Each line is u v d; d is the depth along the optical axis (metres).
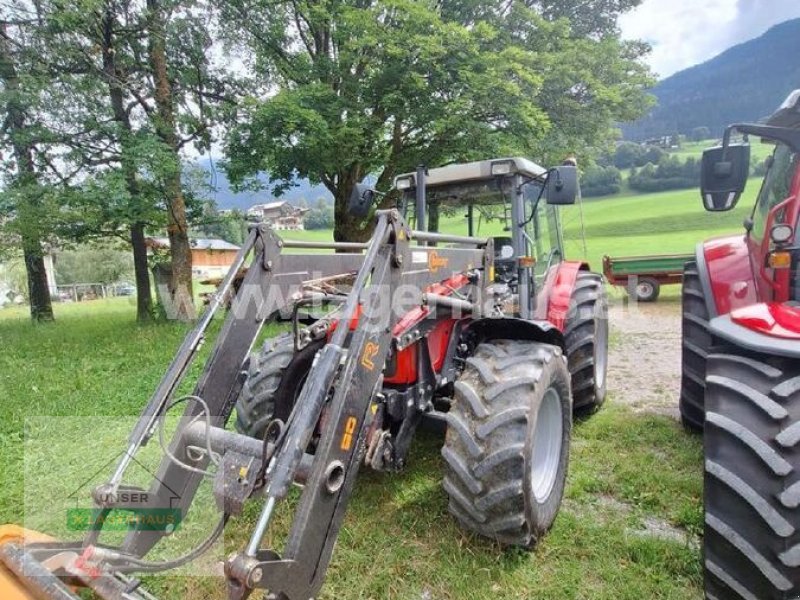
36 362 6.74
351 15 9.03
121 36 9.20
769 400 1.77
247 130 9.61
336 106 9.25
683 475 3.15
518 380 2.36
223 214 11.13
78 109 8.55
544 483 2.63
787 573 1.63
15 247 9.84
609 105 11.05
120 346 7.64
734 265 2.94
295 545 1.68
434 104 9.23
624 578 2.29
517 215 3.92
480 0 10.39
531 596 2.21
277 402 3.00
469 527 2.39
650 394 4.88
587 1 12.61
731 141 2.40
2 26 8.51
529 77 8.99
